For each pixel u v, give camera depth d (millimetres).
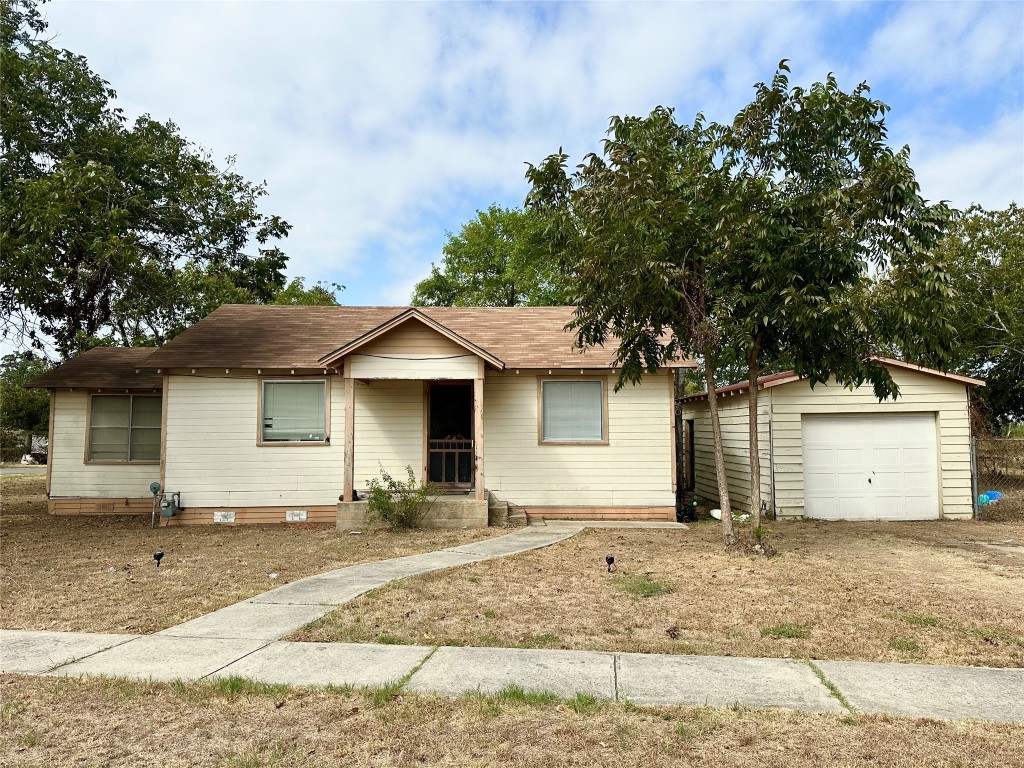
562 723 3963
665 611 6430
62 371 15523
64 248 15469
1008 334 21547
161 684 4566
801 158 8922
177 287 21672
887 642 5535
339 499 13555
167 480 13430
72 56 18812
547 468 13562
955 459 13797
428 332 12375
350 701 4293
